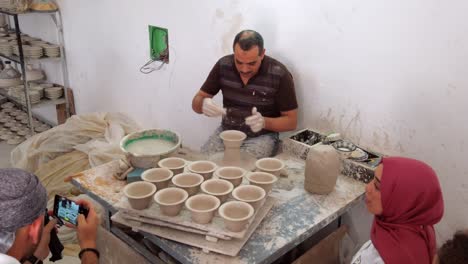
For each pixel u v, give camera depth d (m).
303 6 2.16
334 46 2.10
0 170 1.27
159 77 3.18
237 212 1.53
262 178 1.74
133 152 1.93
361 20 1.97
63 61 4.07
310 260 1.81
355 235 2.23
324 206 1.74
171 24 2.92
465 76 1.73
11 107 4.69
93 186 1.84
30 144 3.25
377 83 2.00
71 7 3.75
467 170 1.82
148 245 1.94
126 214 1.63
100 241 1.95
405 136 1.97
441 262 1.11
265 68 2.16
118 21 3.34
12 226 1.20
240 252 1.46
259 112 2.22
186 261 1.43
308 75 2.25
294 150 2.16
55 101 4.11
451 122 1.82
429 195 1.42
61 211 1.58
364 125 2.10
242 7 2.44
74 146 3.18
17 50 3.88
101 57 3.64
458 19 1.69
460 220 1.89
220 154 2.12
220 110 2.16
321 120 2.27
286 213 1.69
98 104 3.88
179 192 1.60
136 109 3.49
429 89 1.84
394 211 1.46
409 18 1.82
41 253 1.43
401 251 1.41
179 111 3.12
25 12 3.64
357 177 1.95
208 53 2.75
